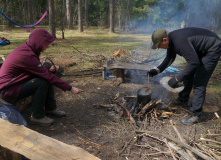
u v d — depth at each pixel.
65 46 9.88
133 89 4.56
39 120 2.93
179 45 2.73
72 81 4.94
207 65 2.86
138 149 2.49
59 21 15.36
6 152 1.72
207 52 2.84
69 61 6.52
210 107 3.70
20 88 2.65
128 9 22.55
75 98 3.98
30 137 1.52
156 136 2.74
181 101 3.72
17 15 22.92
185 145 2.24
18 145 1.43
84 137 2.72
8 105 2.56
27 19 22.92
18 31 16.80
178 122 3.14
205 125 3.07
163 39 2.80
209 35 2.78
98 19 28.31
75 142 2.60
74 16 27.53
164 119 3.22
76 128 2.93
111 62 5.21
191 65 2.69
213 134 2.67
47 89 2.83
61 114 3.21
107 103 3.78
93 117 3.26
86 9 23.64
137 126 2.96
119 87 4.68
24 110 3.38
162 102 3.70
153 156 2.37
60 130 2.87
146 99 3.22
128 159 2.30
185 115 3.33
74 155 1.34
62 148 1.41
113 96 4.11
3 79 2.59
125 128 2.93
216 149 2.44
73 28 22.17
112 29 18.47
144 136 2.73
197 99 3.02
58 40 12.04
